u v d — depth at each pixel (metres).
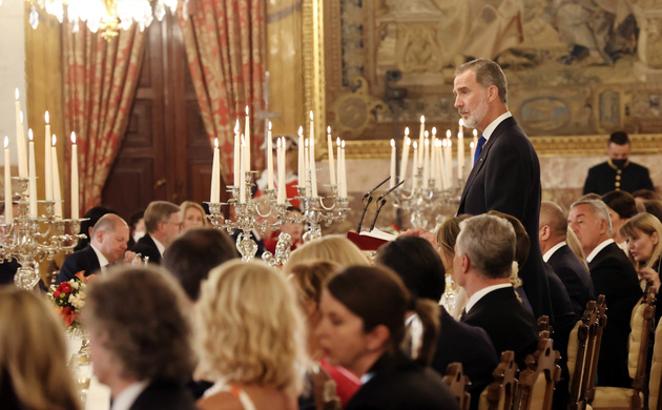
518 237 6.20
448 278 7.75
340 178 7.69
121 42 14.75
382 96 14.62
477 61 7.39
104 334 3.07
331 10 14.62
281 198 7.20
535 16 14.51
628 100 14.48
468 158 14.48
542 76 14.53
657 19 14.41
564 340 7.19
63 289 6.10
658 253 8.92
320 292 4.20
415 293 4.73
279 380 3.45
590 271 8.48
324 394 3.54
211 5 14.66
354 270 3.65
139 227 11.02
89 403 4.90
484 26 14.54
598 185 13.91
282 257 7.22
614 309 8.38
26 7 14.30
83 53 14.63
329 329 3.61
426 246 4.82
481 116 7.34
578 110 14.52
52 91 14.61
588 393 6.84
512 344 5.33
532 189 7.20
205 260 4.20
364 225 14.53
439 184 10.56
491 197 7.14
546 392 4.93
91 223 10.27
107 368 3.11
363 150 14.59
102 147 14.78
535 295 6.91
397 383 3.55
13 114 14.24
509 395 4.53
